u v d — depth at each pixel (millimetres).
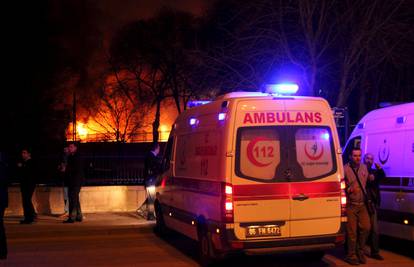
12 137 29172
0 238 8891
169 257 9352
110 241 11086
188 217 9062
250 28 17062
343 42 16391
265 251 7531
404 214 8742
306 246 7695
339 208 7879
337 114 14062
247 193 7531
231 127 7645
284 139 7785
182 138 9727
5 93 29688
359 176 8602
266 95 8148
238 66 17500
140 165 15812
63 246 10523
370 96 21656
